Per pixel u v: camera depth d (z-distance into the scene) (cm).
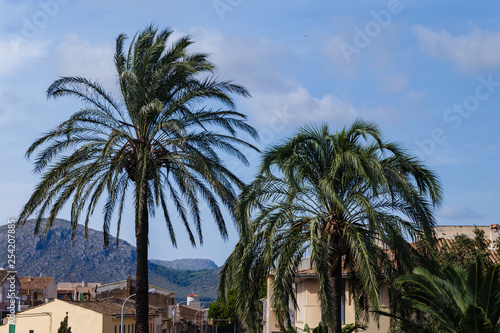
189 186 2605
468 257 3123
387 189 2080
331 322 2078
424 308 2081
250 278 2250
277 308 2155
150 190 2830
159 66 2523
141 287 2531
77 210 2503
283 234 2256
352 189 2275
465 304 2039
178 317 9506
